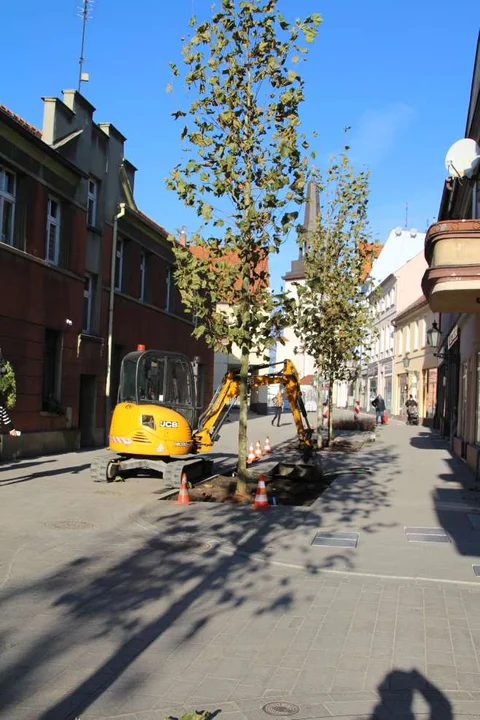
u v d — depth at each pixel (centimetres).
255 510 1090
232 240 1100
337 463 1786
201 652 505
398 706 418
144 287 2638
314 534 919
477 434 1616
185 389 1526
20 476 1404
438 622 577
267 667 479
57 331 1888
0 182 1648
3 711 406
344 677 462
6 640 521
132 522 976
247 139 1096
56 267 1847
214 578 708
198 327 1118
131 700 424
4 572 706
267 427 3325
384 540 886
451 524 988
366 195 2066
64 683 447
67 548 815
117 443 1356
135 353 1416
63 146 1889
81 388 2133
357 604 628
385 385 5275
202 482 1388
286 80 1102
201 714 398
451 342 2395
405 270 4788
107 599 629
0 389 1134
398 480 1457
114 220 2245
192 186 1095
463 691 440
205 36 1099
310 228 2181
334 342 2094
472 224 1009
